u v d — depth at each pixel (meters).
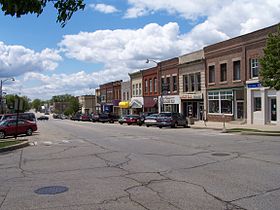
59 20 7.66
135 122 49.00
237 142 19.86
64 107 172.62
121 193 8.36
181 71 49.62
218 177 9.94
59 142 22.75
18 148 19.44
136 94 66.25
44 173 11.34
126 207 7.20
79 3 7.59
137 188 8.84
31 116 42.94
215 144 18.91
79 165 12.77
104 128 39.16
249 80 36.03
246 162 12.46
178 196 7.97
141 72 62.97
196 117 47.09
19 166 12.98
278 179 9.54
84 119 78.69
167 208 7.06
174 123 37.53
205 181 9.45
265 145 18.02
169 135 26.19
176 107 51.22
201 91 44.97
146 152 16.06
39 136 29.06
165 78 54.22
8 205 7.58
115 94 79.75
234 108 38.84
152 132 30.25
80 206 7.34
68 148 18.78
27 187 9.30
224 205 7.20
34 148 19.31
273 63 24.59
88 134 29.73
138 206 7.25
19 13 7.29
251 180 9.45
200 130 32.50
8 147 18.47
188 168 11.52
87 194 8.34
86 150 17.61
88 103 124.50
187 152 15.72
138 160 13.58
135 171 11.23
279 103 32.59
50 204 7.57
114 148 18.16
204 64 44.25
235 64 38.69
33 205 7.53
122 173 10.93
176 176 10.23
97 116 68.06
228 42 39.34
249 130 28.20
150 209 7.01
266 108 34.44
